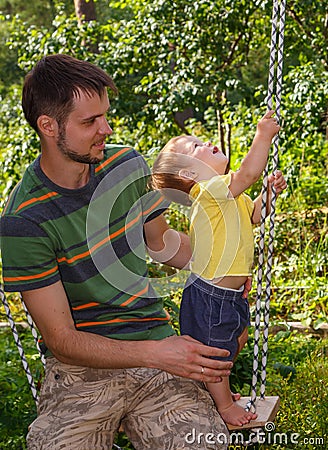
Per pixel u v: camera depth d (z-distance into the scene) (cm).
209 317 367
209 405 347
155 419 339
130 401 345
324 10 850
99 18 1867
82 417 337
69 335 328
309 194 918
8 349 688
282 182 374
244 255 371
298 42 913
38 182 333
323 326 696
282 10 364
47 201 332
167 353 325
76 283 339
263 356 383
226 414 373
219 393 373
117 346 327
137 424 344
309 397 522
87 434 337
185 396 343
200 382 361
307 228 877
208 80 865
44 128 323
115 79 916
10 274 331
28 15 2175
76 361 330
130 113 928
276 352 616
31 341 718
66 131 321
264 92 869
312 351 623
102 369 343
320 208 901
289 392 528
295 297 746
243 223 376
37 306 330
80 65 326
